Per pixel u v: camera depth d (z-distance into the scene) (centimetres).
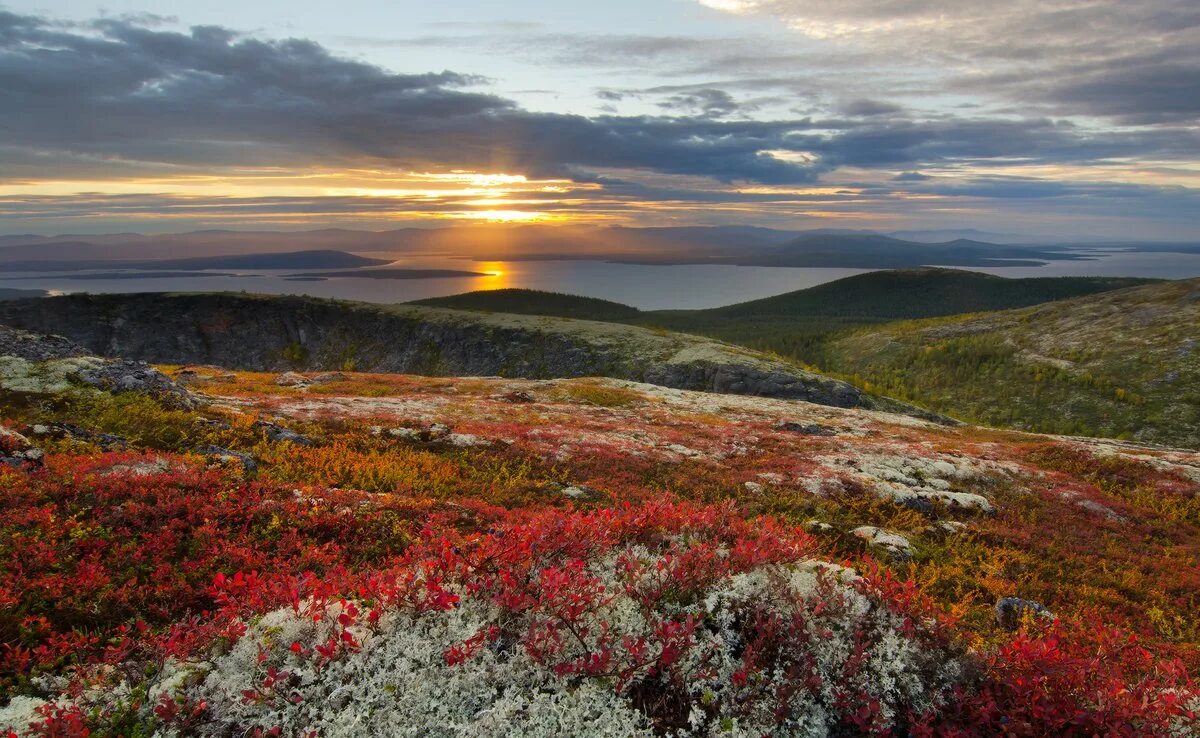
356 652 633
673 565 775
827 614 708
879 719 600
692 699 615
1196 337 19088
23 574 851
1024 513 2569
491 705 593
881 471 3084
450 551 777
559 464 2689
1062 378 19262
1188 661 1188
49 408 2397
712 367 13475
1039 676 634
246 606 736
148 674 646
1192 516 2948
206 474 1461
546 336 19175
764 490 2502
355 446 2628
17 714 591
